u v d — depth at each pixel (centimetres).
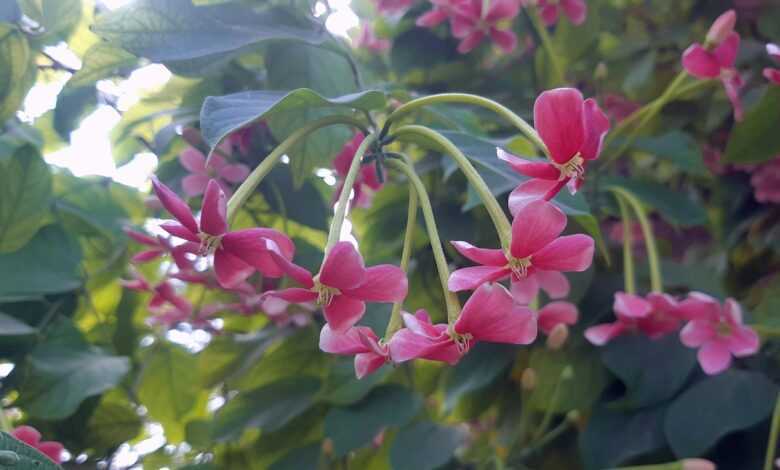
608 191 35
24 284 32
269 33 25
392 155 21
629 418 31
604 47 46
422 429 32
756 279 44
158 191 17
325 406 34
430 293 37
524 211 17
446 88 43
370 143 21
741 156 33
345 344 18
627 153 43
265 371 36
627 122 35
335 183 30
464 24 35
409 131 21
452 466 36
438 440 32
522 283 23
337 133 27
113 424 34
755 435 30
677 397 31
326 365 35
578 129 17
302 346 35
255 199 34
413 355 17
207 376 36
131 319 37
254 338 36
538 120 17
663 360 31
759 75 41
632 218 41
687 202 35
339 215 18
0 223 31
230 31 25
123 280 37
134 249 37
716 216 45
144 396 36
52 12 29
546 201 17
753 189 43
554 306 30
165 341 37
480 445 38
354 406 32
